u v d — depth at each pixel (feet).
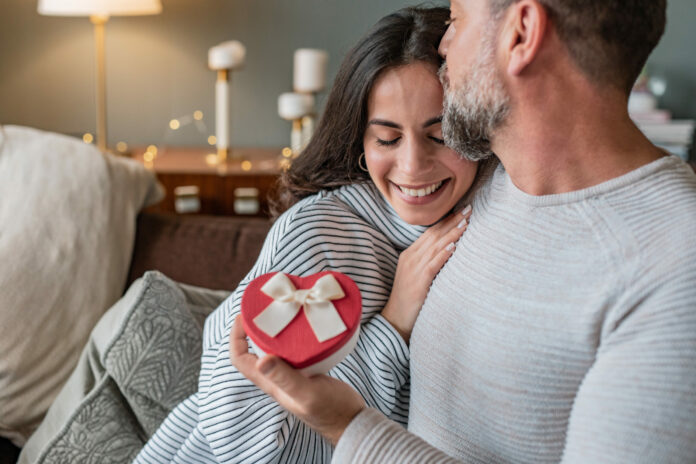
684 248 2.45
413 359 3.38
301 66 9.57
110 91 10.25
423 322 3.34
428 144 3.26
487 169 3.45
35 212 5.74
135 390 4.96
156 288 5.11
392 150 3.34
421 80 3.13
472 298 3.06
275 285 2.90
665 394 2.30
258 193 8.87
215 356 3.80
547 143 2.77
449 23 3.05
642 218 2.61
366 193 3.70
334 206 3.62
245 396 3.49
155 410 5.01
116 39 10.10
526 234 2.90
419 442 2.75
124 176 6.23
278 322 2.78
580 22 2.60
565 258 2.75
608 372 2.46
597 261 2.64
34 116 10.22
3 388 5.24
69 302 5.57
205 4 10.11
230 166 9.09
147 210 8.84
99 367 5.16
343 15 10.26
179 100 10.37
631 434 2.33
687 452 2.25
